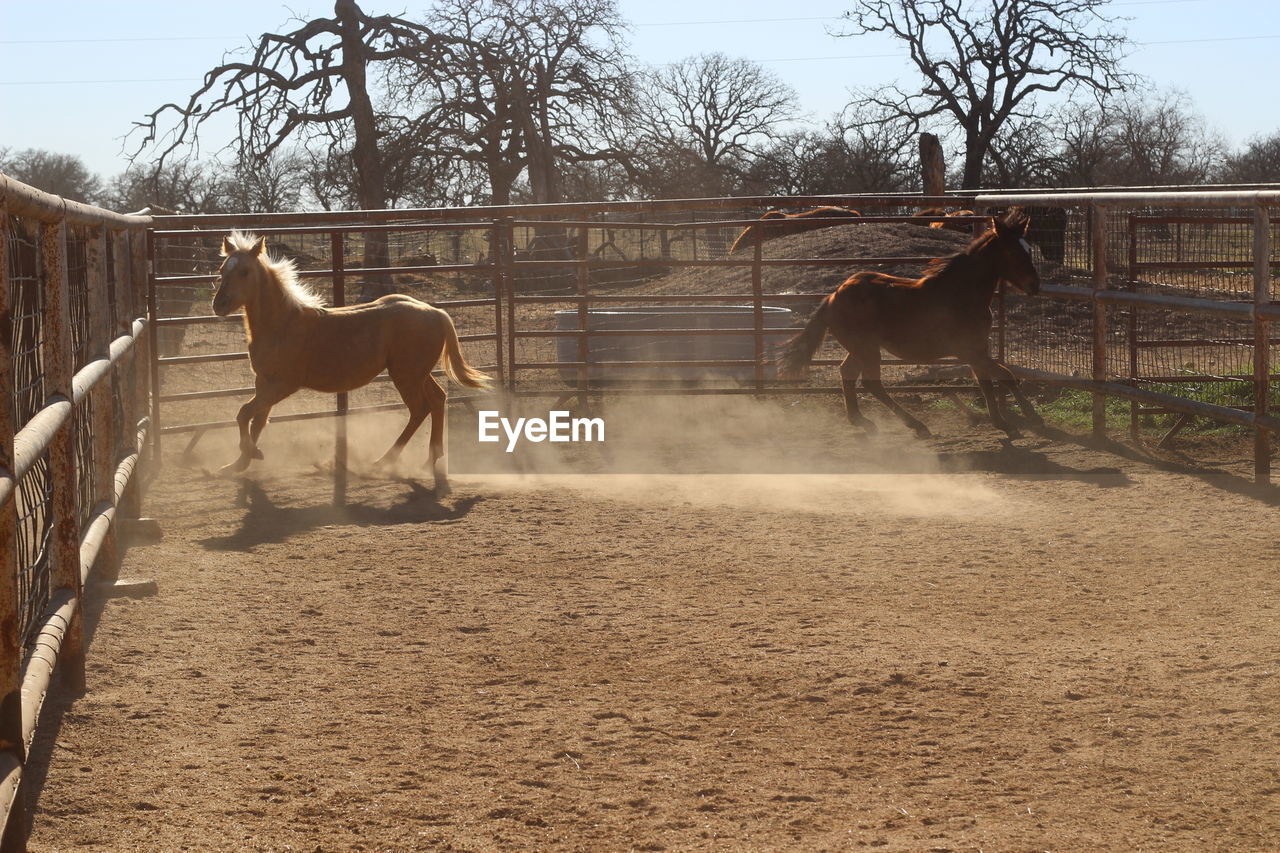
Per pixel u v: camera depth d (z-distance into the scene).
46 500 4.61
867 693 4.69
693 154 46.00
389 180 41.50
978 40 56.19
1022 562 6.77
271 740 4.25
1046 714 4.42
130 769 3.98
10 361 3.12
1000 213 11.96
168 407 13.12
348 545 7.38
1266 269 8.66
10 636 3.15
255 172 43.12
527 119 41.50
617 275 27.95
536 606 6.01
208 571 6.70
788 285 18.05
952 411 12.59
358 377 9.52
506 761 4.06
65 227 4.83
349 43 40.31
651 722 4.41
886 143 60.69
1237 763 3.93
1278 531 7.29
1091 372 12.87
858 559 6.91
